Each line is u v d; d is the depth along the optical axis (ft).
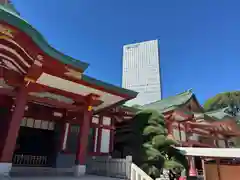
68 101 44.32
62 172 37.45
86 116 38.50
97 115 52.54
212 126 85.25
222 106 154.61
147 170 38.93
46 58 26.71
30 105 44.83
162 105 85.51
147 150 41.01
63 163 45.39
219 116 86.99
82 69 29.84
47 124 48.32
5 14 21.20
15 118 27.78
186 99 82.53
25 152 51.70
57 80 33.58
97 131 51.31
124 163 36.45
